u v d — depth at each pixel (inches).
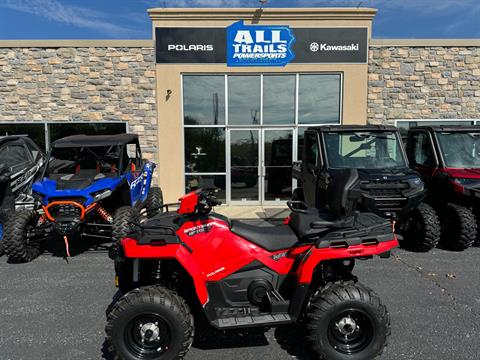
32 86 411.2
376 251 127.3
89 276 210.2
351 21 411.2
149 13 402.9
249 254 133.2
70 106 414.0
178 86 413.1
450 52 417.7
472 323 153.3
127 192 275.0
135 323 122.4
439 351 133.5
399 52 416.5
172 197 423.5
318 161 261.7
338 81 422.9
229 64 412.2
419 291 185.3
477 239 262.5
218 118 422.6
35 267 226.2
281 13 406.0
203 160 426.6
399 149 261.7
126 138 294.7
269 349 137.3
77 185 246.7
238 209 407.2
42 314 164.7
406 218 241.3
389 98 421.1
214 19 406.6
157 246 125.9
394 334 144.9
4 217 256.2
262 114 422.6
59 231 228.5
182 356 122.2
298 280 126.1
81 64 410.3
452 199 260.5
